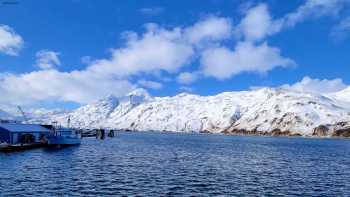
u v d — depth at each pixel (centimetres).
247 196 5275
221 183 6322
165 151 13988
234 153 13788
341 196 5438
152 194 5225
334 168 9131
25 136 12975
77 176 6644
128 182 6169
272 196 5325
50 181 5994
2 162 8369
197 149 15912
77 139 16038
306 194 5541
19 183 5706
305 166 9506
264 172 8019
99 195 5050
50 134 14712
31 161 8812
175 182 6294
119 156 11144
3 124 12988
